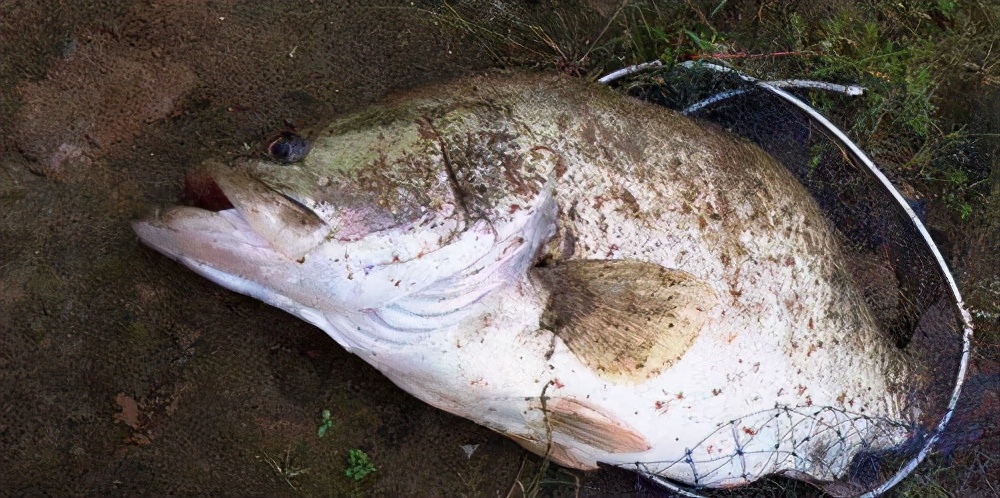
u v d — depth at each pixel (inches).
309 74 35.3
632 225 31.7
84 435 32.5
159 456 33.2
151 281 33.3
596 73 37.7
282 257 27.9
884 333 37.0
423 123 29.9
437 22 36.8
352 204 28.4
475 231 29.6
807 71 39.6
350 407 34.8
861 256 38.8
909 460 37.3
